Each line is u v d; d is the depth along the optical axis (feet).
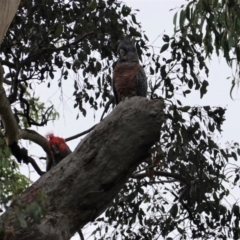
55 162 34.55
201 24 32.09
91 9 34.73
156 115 23.88
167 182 41.24
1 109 28.89
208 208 38.86
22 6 36.96
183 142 37.83
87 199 23.66
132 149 23.84
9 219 21.70
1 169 37.47
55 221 22.86
